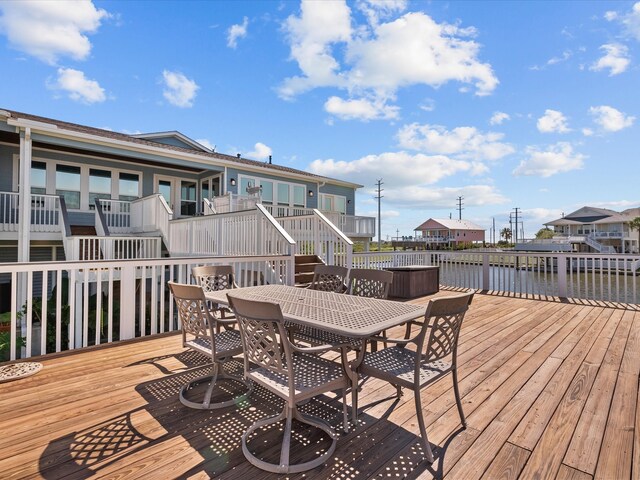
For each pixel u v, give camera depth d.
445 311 1.95
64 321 6.56
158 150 9.98
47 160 9.88
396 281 7.37
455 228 53.41
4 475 1.64
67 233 7.73
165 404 2.40
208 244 7.56
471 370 3.08
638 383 2.78
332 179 15.60
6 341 5.51
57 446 1.89
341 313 2.32
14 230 8.46
